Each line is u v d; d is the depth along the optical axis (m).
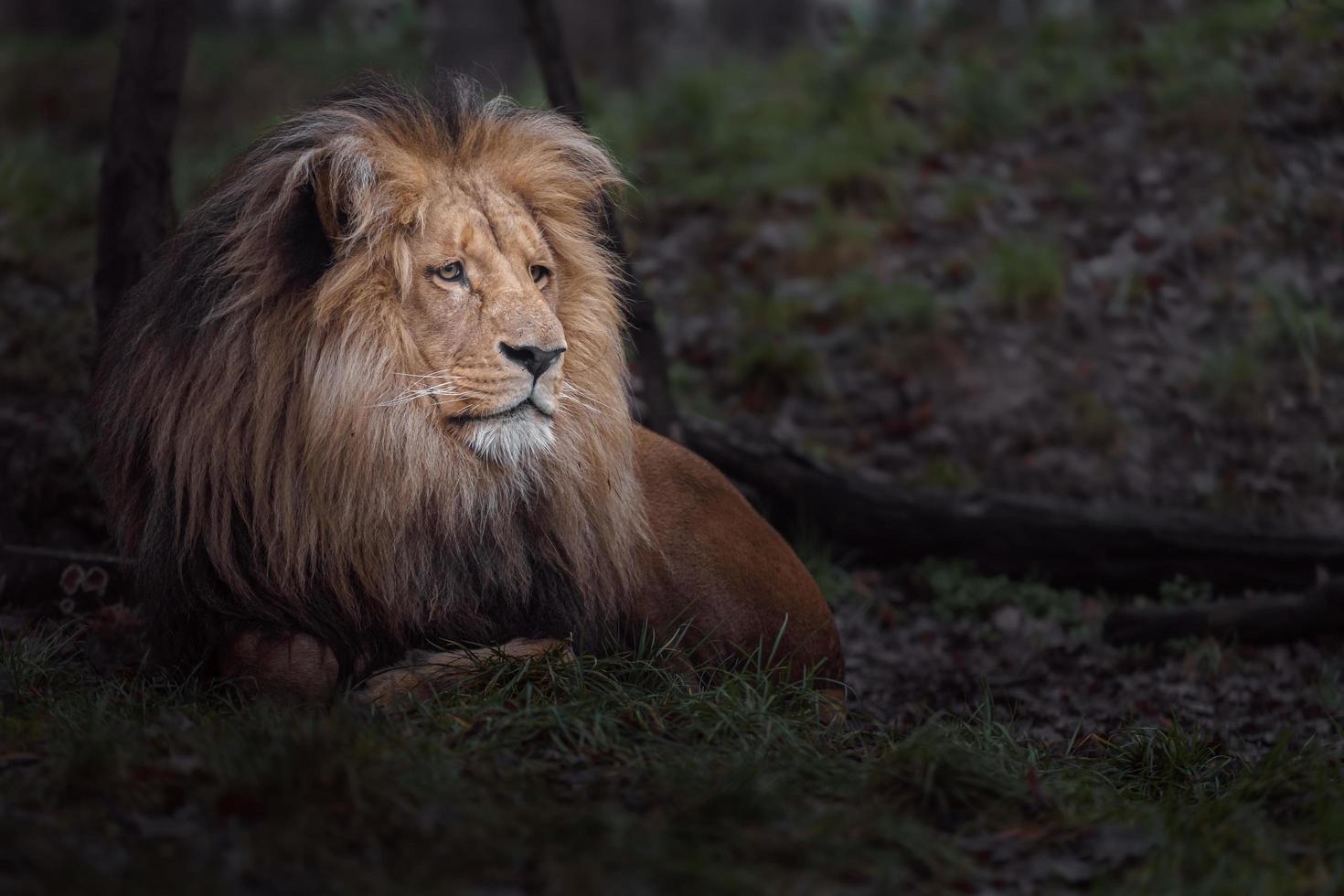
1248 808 7.32
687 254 21.19
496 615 8.50
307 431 7.99
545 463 8.47
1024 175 22.62
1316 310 19.19
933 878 6.34
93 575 10.70
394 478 8.01
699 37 42.47
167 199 12.15
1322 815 7.27
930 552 14.95
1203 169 21.83
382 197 8.15
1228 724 11.31
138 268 11.93
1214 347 18.80
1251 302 19.28
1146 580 14.59
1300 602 13.00
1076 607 14.52
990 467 17.27
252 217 8.26
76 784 6.34
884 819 6.67
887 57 28.11
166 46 11.90
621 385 9.03
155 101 11.91
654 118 25.80
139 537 8.78
